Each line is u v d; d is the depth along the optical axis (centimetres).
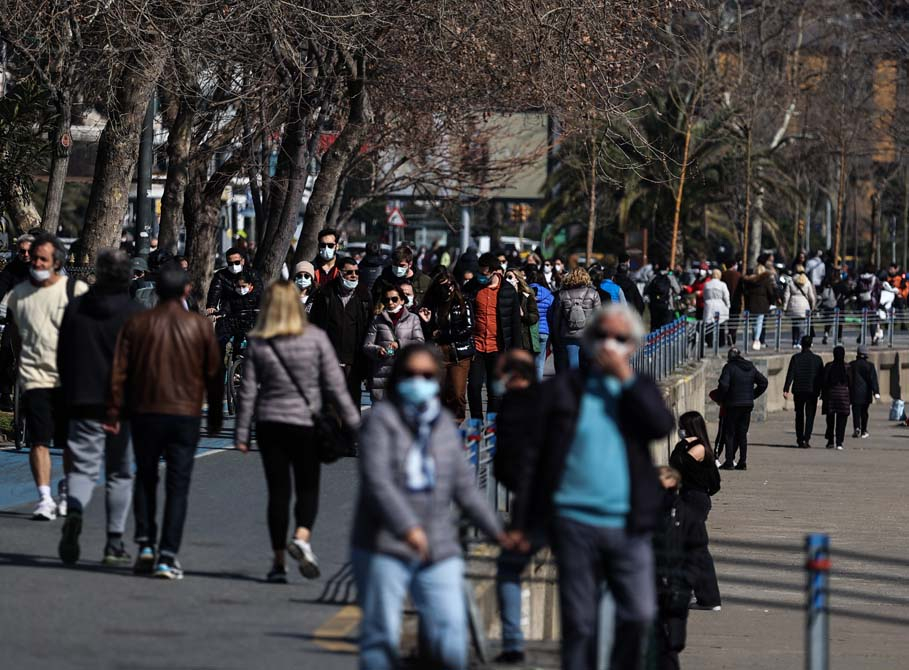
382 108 9962
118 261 3269
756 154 17688
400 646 2739
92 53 6444
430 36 7081
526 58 7069
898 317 15475
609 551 2333
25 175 6425
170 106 8756
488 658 2872
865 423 12119
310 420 3131
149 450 3153
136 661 2612
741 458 9744
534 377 2998
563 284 6656
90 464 3300
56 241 3666
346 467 4944
